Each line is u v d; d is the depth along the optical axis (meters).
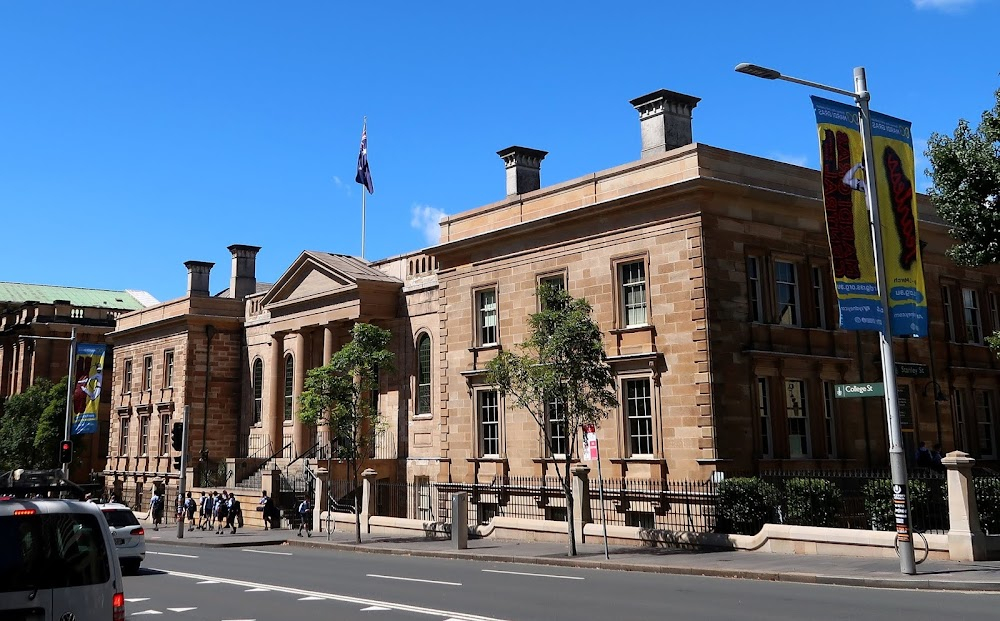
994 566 17.91
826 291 30.11
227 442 50.88
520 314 32.06
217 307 51.91
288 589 17.38
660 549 23.97
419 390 38.31
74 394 45.16
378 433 34.56
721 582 17.95
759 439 26.98
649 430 27.92
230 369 51.78
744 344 27.28
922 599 14.85
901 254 19.27
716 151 27.81
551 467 30.23
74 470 64.06
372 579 19.05
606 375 23.86
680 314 27.14
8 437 60.12
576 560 22.22
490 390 33.06
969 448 33.94
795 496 23.47
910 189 19.66
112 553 9.48
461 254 34.69
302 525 34.88
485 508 32.38
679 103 30.69
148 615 14.34
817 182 30.66
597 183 30.33
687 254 27.14
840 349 29.86
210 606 15.23
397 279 40.25
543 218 31.11
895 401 18.14
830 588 16.66
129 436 56.47
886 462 30.11
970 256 23.84
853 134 19.28
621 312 28.97
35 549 9.00
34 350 66.50
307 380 31.64
